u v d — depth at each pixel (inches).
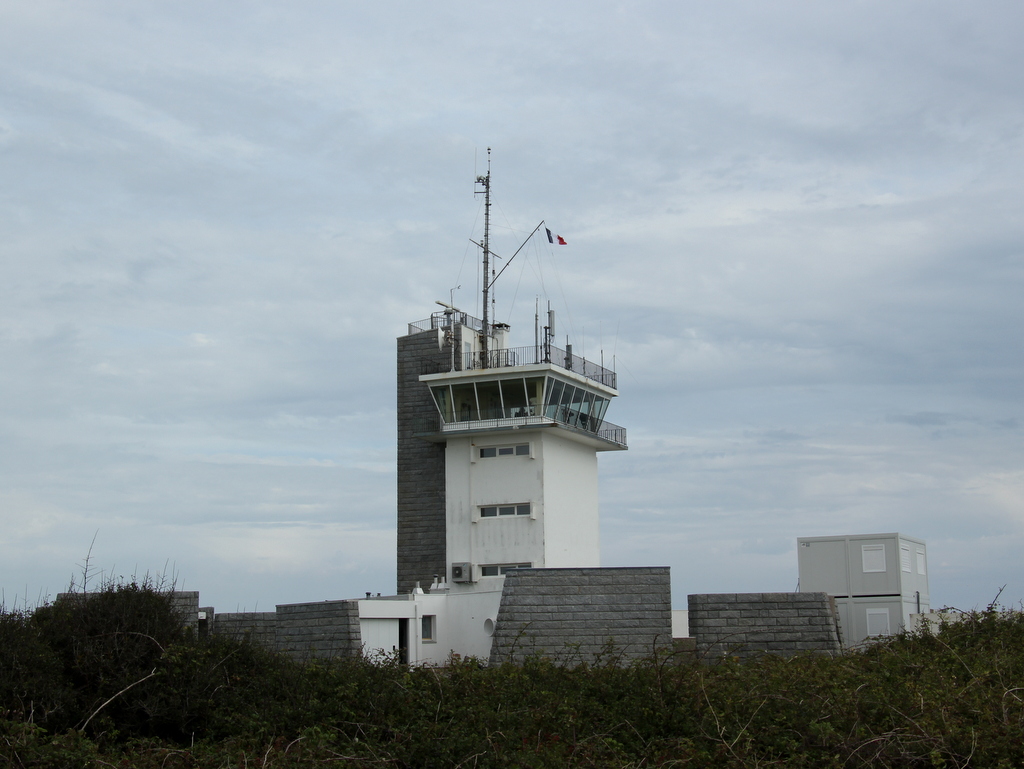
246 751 887.1
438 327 2898.6
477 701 970.1
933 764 754.8
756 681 937.5
